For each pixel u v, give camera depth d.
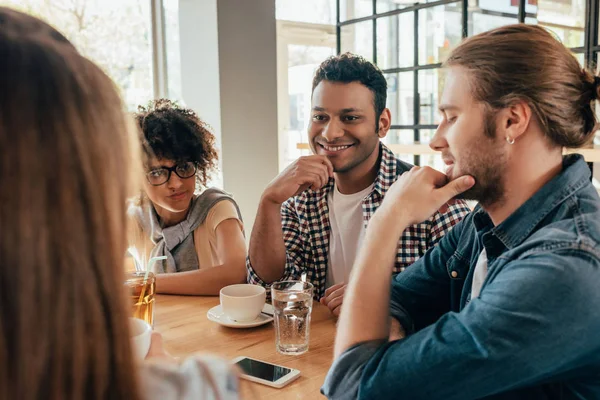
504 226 0.89
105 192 0.41
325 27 3.62
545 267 0.74
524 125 0.84
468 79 0.87
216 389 0.48
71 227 0.39
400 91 2.46
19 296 0.37
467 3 2.09
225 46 2.68
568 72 0.85
